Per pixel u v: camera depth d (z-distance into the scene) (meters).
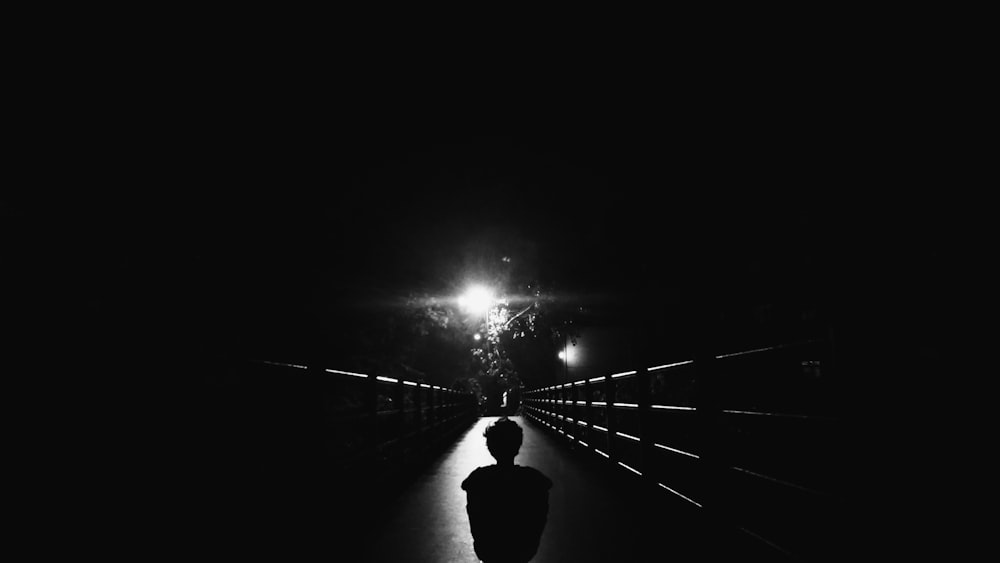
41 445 2.25
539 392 27.22
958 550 2.70
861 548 3.22
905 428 2.96
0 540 2.08
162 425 3.04
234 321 7.40
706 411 5.46
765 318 8.12
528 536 2.71
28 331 2.25
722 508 5.12
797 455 5.30
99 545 2.53
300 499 5.06
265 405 4.43
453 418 19.19
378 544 5.44
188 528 3.28
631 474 8.13
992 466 2.63
